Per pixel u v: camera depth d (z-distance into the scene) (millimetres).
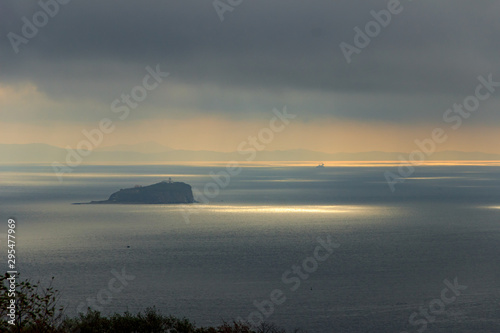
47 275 109438
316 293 89562
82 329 24547
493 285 95688
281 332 35219
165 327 27828
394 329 67062
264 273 111500
